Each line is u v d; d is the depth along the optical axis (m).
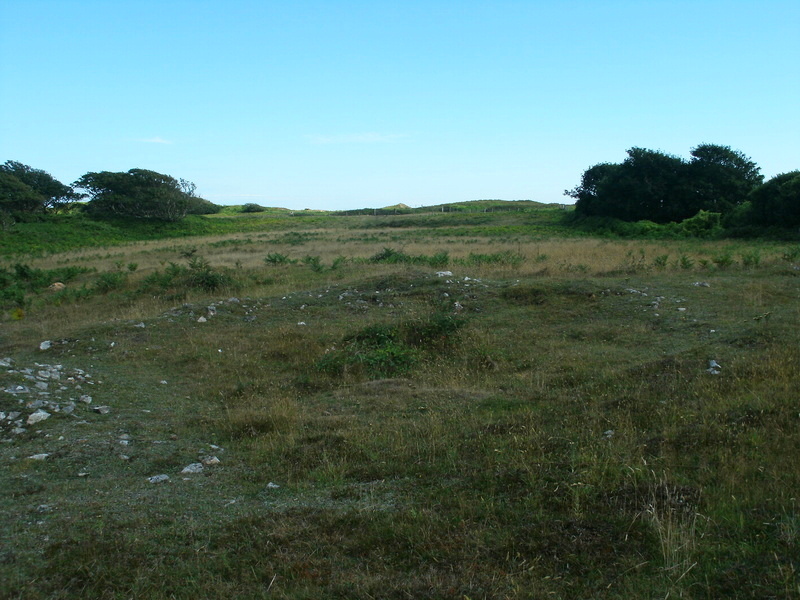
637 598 3.22
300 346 10.11
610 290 12.18
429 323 10.28
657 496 4.19
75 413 6.86
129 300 15.13
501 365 8.82
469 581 3.44
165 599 3.43
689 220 32.69
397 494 4.65
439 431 5.98
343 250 28.19
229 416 6.82
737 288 12.15
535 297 12.17
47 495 4.77
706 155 40.28
